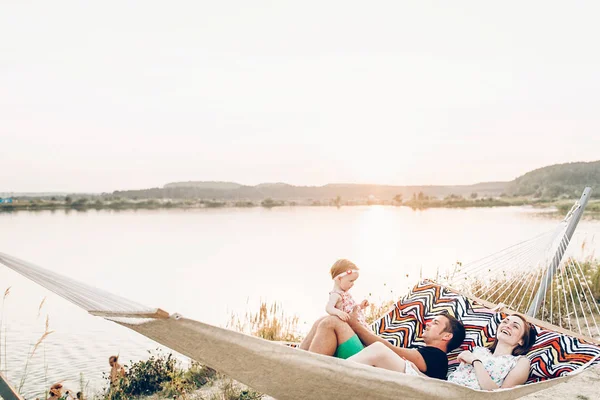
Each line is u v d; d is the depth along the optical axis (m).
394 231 40.75
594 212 38.97
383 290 13.39
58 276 3.05
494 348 4.39
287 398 3.17
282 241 35.88
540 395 5.32
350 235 40.31
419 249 25.45
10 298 13.48
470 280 7.71
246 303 13.23
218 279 18.33
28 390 6.09
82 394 5.70
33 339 8.71
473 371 4.05
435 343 4.34
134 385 6.03
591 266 9.88
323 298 13.92
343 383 3.04
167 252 29.12
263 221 65.94
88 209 102.44
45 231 47.53
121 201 106.81
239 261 24.30
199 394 5.71
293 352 2.90
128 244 34.53
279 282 17.42
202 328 2.77
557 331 4.45
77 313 11.34
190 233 45.22
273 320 8.18
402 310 5.24
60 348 8.12
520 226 39.59
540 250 6.04
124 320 2.82
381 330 5.16
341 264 4.07
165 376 6.23
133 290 16.00
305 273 19.83
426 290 5.32
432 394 3.12
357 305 4.08
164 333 2.83
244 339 2.82
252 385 3.08
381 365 3.71
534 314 5.81
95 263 24.11
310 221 64.38
